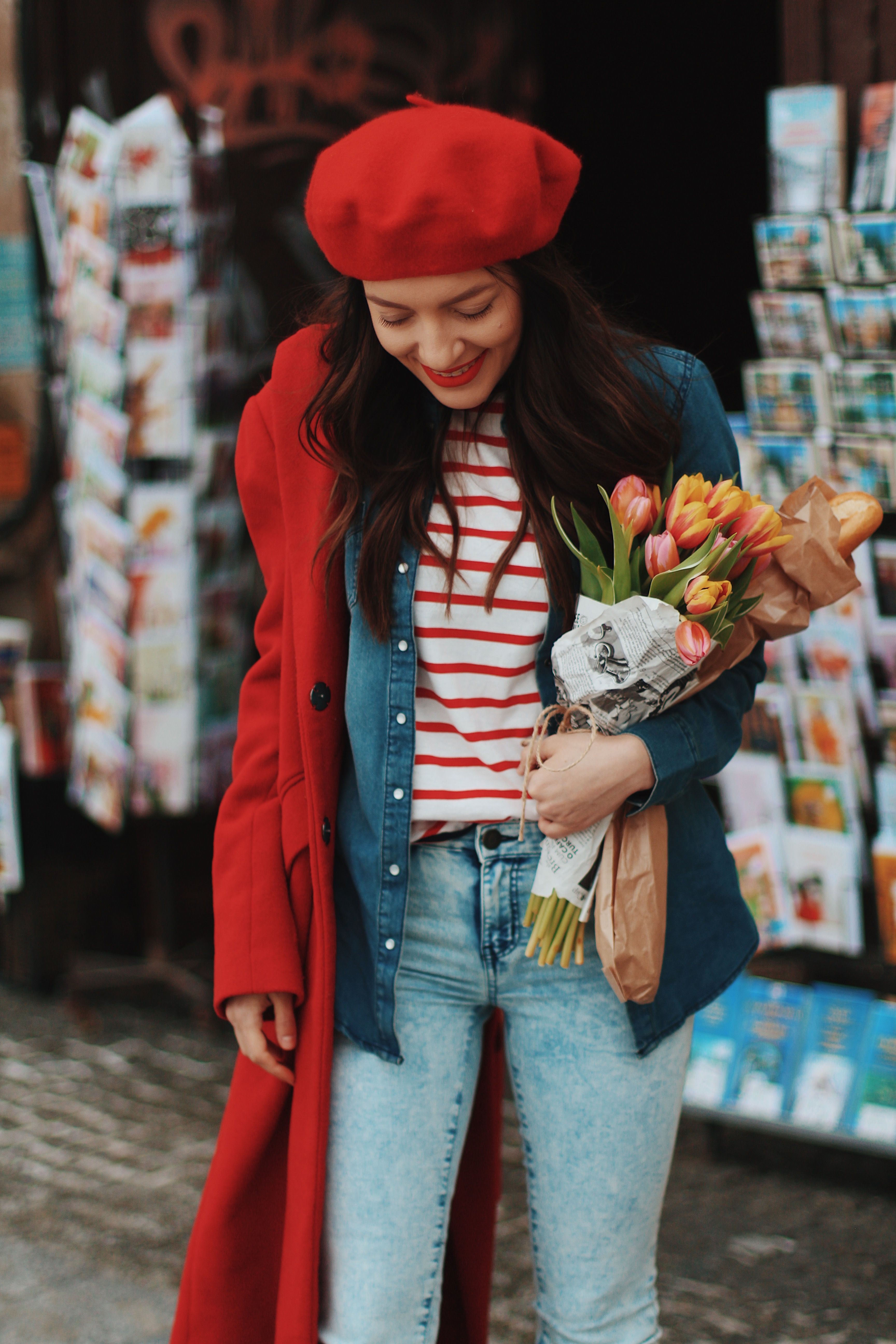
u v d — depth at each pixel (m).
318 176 1.46
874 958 2.97
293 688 1.68
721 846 1.66
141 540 3.79
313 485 1.66
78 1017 4.08
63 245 3.84
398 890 1.57
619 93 4.79
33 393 4.08
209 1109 3.52
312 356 1.68
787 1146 3.19
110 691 3.88
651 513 1.46
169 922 4.18
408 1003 1.59
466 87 3.96
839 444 2.85
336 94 3.82
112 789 3.92
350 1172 1.59
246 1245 1.69
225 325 3.75
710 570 1.44
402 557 1.57
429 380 1.50
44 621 4.20
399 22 3.87
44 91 3.88
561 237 4.81
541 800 1.48
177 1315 1.72
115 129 3.65
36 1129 3.43
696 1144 3.22
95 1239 2.89
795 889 3.01
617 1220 1.59
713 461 1.62
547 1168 1.60
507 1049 1.65
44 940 4.30
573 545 1.49
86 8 3.79
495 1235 2.41
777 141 2.85
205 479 3.78
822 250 2.80
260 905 1.65
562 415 1.53
